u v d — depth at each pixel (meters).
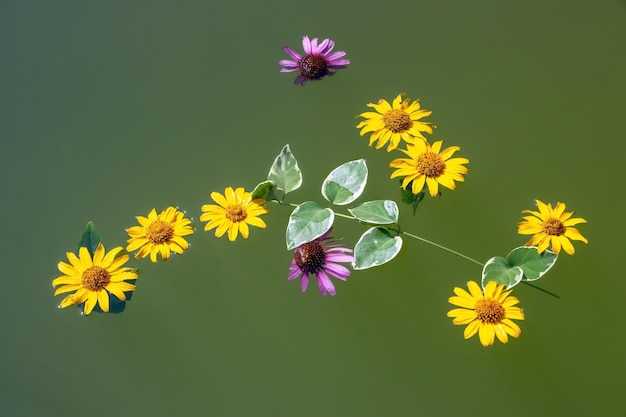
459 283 1.79
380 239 1.79
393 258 1.80
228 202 1.81
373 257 1.79
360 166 1.82
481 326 1.75
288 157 1.83
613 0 1.89
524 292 1.78
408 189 1.81
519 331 1.74
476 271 1.79
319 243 1.80
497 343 1.77
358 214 1.80
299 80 1.88
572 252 1.76
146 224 1.80
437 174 1.79
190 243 1.81
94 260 1.79
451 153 1.80
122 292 1.78
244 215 1.80
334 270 1.79
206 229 1.80
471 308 1.75
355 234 1.81
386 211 1.80
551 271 1.79
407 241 1.81
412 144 1.81
